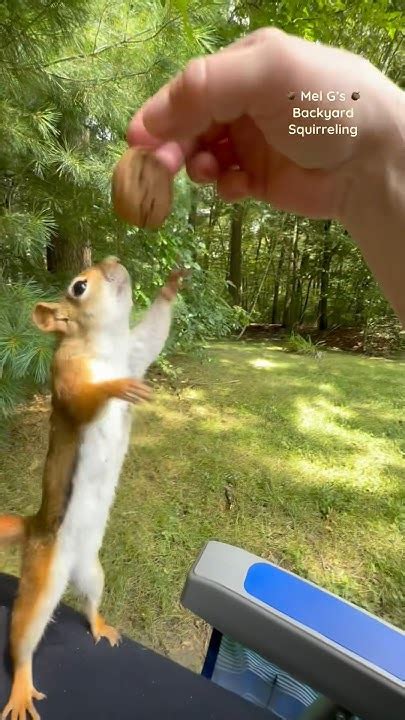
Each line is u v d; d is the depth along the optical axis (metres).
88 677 0.28
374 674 0.23
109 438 0.27
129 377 0.26
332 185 0.20
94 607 0.31
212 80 0.16
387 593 0.59
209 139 0.21
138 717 0.26
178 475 0.81
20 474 0.77
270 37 0.17
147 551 0.63
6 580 0.34
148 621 0.54
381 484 0.82
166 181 0.18
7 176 0.69
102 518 0.29
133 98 0.67
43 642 0.30
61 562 0.27
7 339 0.43
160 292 0.29
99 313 0.25
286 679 0.30
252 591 0.27
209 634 0.53
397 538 0.69
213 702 0.27
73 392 0.25
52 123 0.65
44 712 0.26
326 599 0.27
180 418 1.03
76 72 0.66
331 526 0.71
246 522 0.71
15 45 0.54
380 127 0.18
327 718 0.26
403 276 0.20
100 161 0.70
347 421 1.08
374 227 0.20
